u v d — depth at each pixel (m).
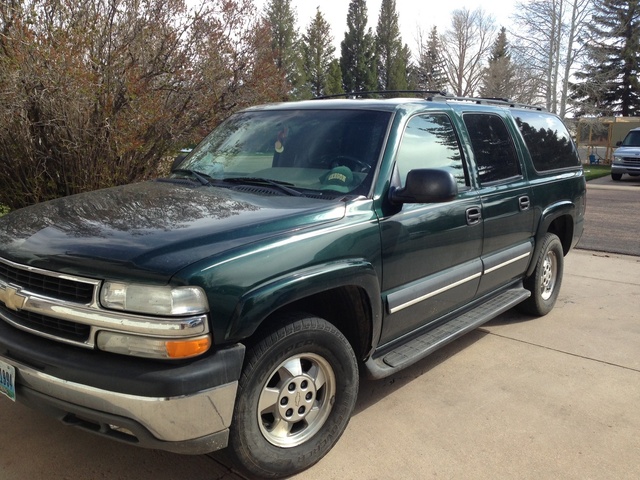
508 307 4.80
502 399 3.96
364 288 3.20
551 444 3.42
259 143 3.99
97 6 7.15
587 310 5.98
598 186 20.12
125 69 7.20
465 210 4.05
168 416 2.42
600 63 35.97
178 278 2.43
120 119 7.13
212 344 2.53
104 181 7.24
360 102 4.00
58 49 6.50
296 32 47.78
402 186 3.56
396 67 64.06
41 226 2.94
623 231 10.73
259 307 2.62
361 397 3.95
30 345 2.63
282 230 2.88
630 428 3.62
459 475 3.09
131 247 2.58
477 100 4.91
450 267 4.02
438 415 3.72
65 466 3.04
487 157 4.55
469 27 41.28
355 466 3.13
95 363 2.47
